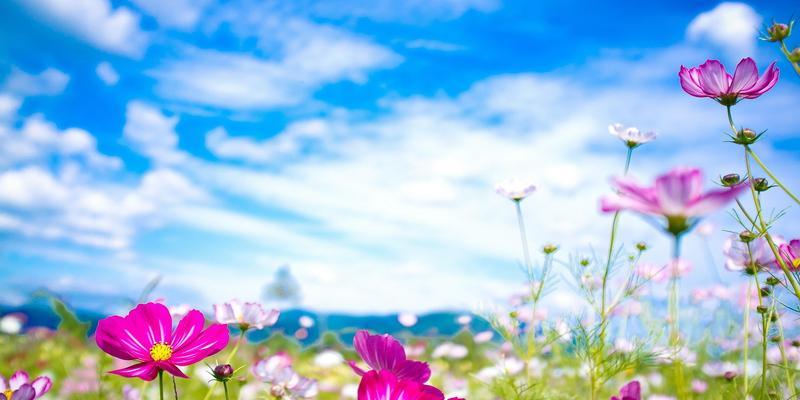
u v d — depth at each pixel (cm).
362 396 36
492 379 98
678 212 30
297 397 66
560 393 82
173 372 38
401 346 41
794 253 56
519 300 104
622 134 72
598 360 70
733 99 54
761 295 58
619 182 32
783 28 53
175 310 70
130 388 76
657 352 72
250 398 91
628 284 74
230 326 64
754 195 52
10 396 48
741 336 90
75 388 103
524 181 83
